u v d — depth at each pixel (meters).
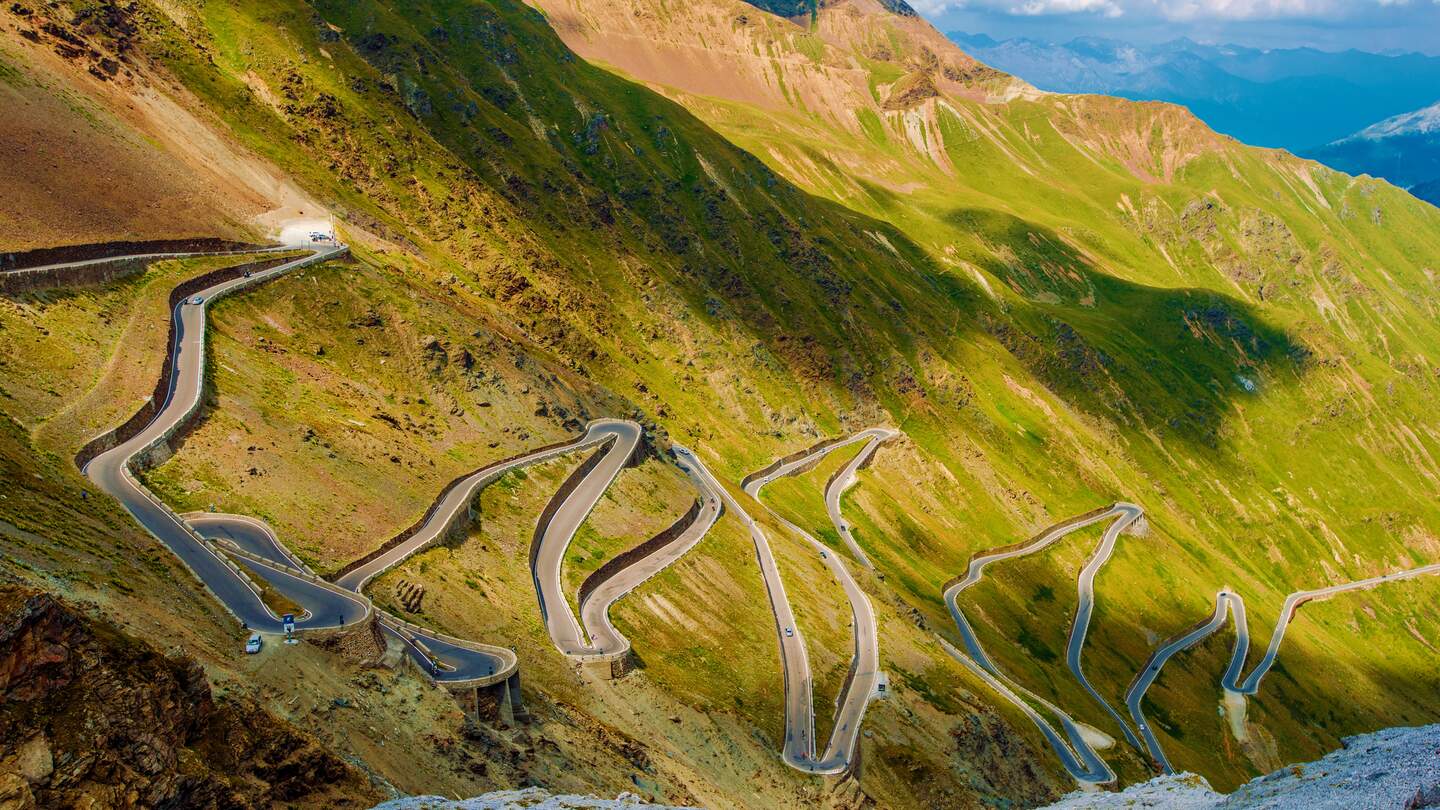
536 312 188.50
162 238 128.62
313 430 106.81
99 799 37.81
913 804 101.62
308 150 181.25
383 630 72.56
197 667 46.31
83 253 113.81
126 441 88.44
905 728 111.81
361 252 157.62
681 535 135.75
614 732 83.25
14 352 89.81
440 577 93.25
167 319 111.81
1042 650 192.38
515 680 75.94
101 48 162.12
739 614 120.94
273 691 55.81
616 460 141.50
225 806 42.84
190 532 76.62
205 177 151.75
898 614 146.00
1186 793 72.31
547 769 67.75
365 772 53.03
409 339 134.12
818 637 124.19
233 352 113.19
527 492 122.25
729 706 101.44
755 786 90.00
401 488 105.31
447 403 129.75
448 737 62.41
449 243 187.75
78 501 70.81
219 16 196.25
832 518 194.88
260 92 186.62
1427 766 59.31
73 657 40.56
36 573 52.50
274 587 71.81
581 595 107.69
